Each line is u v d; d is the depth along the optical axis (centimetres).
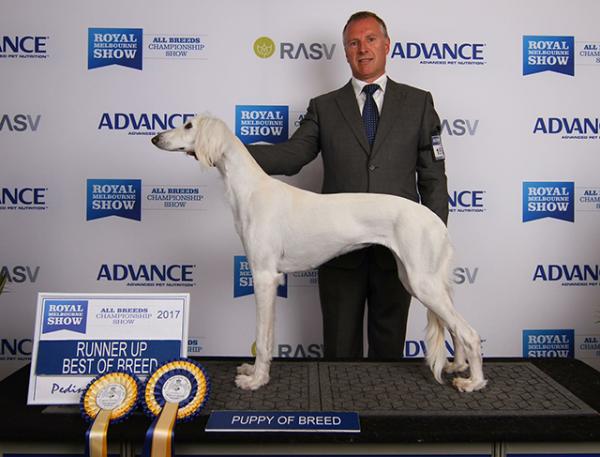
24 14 251
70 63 253
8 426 132
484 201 260
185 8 252
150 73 254
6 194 257
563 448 131
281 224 169
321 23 253
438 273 162
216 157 168
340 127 209
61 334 144
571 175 259
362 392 157
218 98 256
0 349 261
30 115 254
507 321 264
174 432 127
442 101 255
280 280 171
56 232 259
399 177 201
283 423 133
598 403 149
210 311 264
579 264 262
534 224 261
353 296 212
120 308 147
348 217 169
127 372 139
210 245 261
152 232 261
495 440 129
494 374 174
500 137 257
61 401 140
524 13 253
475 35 253
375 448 131
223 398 152
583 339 265
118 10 252
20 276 260
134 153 257
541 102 256
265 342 165
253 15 253
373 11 252
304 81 255
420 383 165
